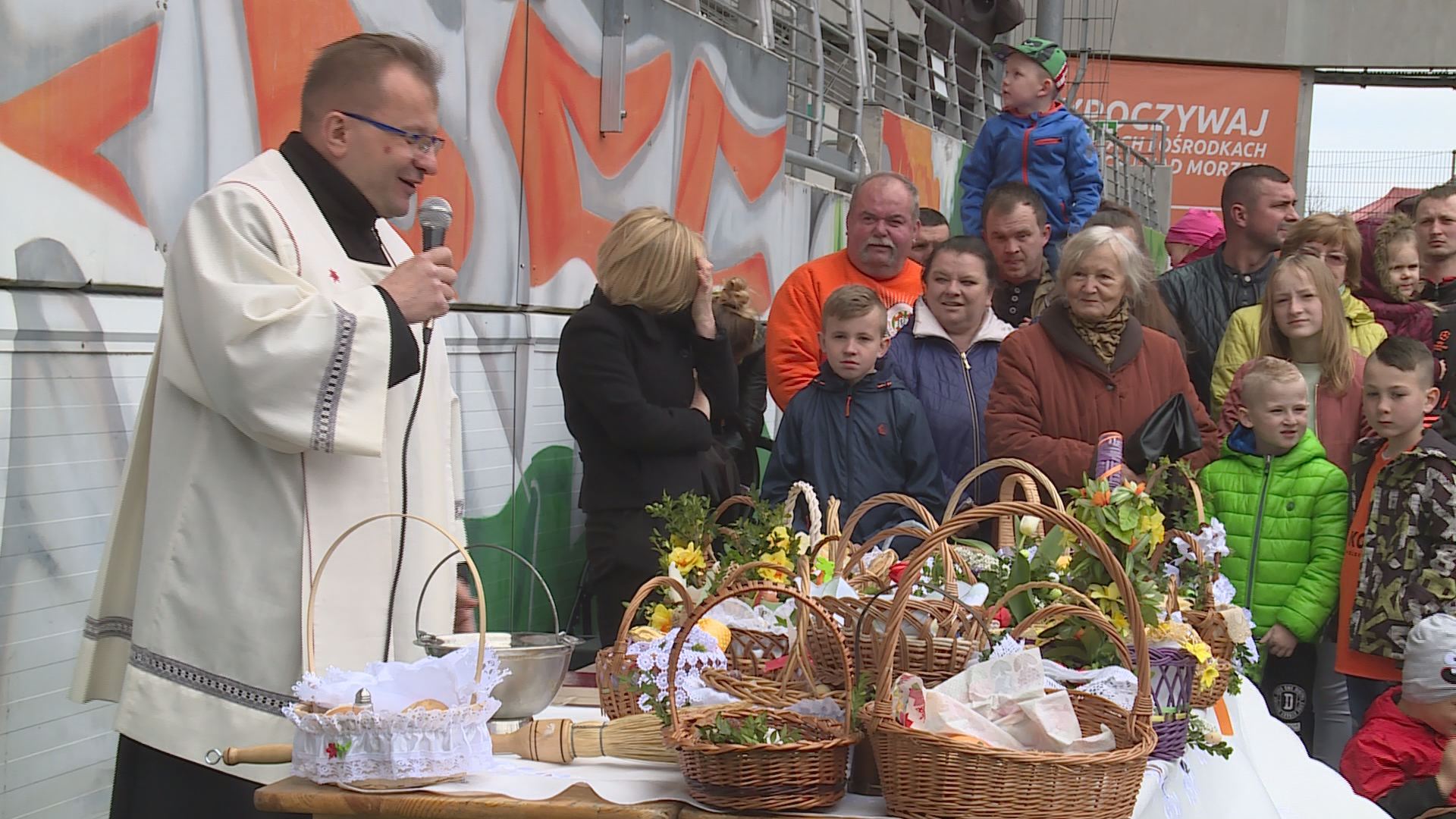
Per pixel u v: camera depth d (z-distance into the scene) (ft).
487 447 15.89
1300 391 16.20
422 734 7.43
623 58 18.42
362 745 7.41
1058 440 15.20
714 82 21.59
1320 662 17.12
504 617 16.40
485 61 15.56
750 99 23.15
